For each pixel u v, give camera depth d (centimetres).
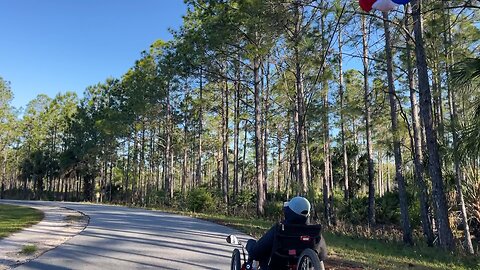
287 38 2072
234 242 622
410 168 2125
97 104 5872
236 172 3744
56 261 877
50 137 7231
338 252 1123
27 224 1608
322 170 3156
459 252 1303
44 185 8294
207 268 817
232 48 2650
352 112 2023
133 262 870
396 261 1049
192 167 5975
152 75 4191
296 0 1820
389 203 2725
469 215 1730
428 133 1370
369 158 2330
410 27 1748
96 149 5644
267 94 3075
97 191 6531
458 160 991
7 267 817
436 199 1350
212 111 4128
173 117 4388
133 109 4422
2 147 7094
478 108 859
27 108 7175
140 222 1789
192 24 3266
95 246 1087
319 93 2150
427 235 1589
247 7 2014
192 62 2783
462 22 1623
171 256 947
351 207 2830
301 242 509
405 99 2106
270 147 4691
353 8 1499
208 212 2891
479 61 827
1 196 7238
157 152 5603
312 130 2639
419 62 1405
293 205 522
